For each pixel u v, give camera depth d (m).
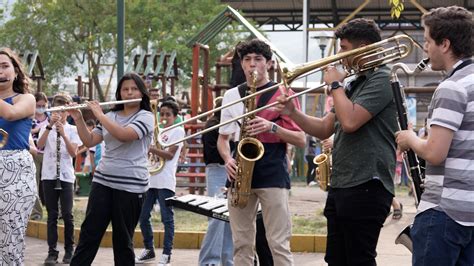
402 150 5.44
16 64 7.18
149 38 32.28
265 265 7.70
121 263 7.73
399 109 5.56
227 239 8.89
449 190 5.07
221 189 8.91
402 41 5.92
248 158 6.76
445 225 5.07
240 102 7.02
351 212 5.94
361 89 5.95
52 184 10.41
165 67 24.61
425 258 5.12
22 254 7.04
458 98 5.01
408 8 33.00
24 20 33.72
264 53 6.95
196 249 11.82
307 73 6.18
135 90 7.80
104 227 7.72
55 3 33.25
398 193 19.58
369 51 5.85
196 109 20.02
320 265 10.37
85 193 18.36
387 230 13.05
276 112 6.88
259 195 6.91
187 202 8.01
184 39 31.72
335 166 6.11
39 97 11.95
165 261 10.23
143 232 10.64
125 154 7.68
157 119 9.99
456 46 5.12
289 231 6.97
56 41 33.53
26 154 7.02
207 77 19.64
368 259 5.99
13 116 6.88
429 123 5.17
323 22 37.06
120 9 13.26
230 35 31.16
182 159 16.61
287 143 7.03
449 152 5.08
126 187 7.66
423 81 22.91
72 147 10.32
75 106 7.70
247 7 35.56
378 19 34.75
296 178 25.86
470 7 32.44
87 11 33.00
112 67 33.66
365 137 5.93
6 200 6.89
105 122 7.53
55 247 10.51
